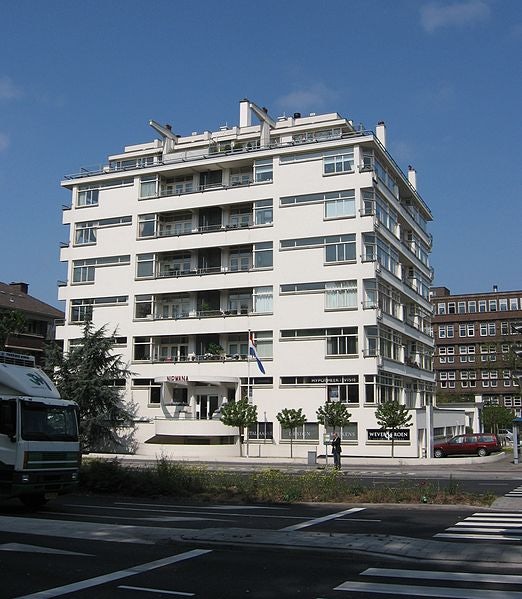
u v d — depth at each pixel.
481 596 8.05
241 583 8.85
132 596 8.19
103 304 54.69
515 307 109.69
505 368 105.62
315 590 8.44
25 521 14.66
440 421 54.03
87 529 13.36
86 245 56.19
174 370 51.09
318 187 48.75
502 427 86.19
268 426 47.50
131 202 55.06
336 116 55.94
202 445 46.34
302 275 48.28
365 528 13.79
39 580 9.02
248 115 59.56
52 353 47.72
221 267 52.00
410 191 59.28
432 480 28.12
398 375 51.62
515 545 11.60
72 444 17.41
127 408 51.97
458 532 13.27
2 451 16.12
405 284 54.47
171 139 58.91
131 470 22.30
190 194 52.94
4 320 51.00
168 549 11.27
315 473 25.61
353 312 46.50
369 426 44.78
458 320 112.44
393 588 8.51
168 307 53.84
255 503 19.00
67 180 57.31
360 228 47.12
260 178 50.97
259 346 48.88
